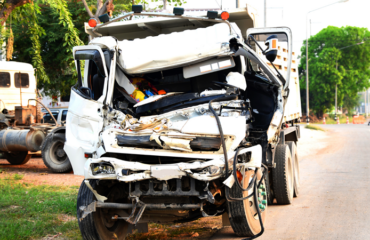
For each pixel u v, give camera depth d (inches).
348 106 3292.3
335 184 395.9
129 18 279.1
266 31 264.8
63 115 679.1
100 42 225.0
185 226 254.7
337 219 263.6
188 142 186.9
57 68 732.0
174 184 194.2
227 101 215.9
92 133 208.7
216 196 213.8
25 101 546.9
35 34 567.5
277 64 345.7
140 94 232.8
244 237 221.0
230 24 230.7
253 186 210.7
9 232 218.2
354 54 2605.8
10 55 511.8
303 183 408.5
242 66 242.2
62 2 526.9
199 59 227.6
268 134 244.4
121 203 198.8
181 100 221.3
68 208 275.9
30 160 599.8
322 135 1117.1
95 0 692.7
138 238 231.3
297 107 451.2
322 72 2495.1
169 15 228.8
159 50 227.6
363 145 827.4
